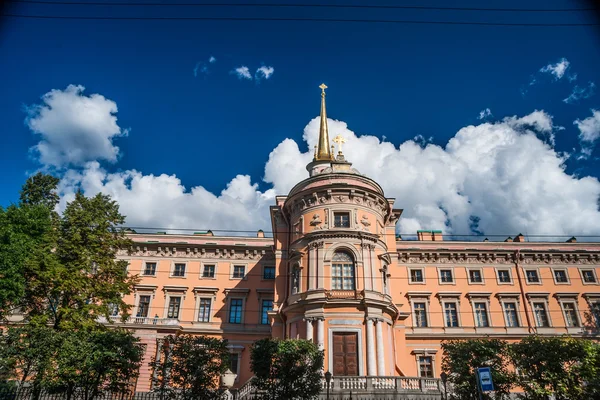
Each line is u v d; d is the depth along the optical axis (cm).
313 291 3241
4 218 2919
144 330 3841
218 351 2417
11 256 2720
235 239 4600
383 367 3041
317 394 2377
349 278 3331
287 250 3888
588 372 2277
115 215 3359
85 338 2530
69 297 2983
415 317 4188
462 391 2409
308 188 3644
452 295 4247
